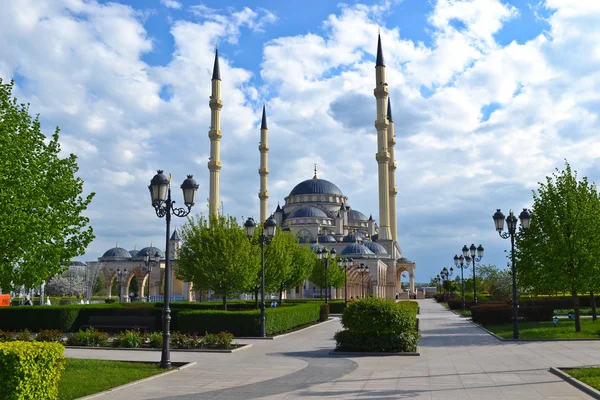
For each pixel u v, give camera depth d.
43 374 11.46
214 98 98.25
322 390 14.76
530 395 13.91
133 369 18.33
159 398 13.70
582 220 32.62
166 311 19.33
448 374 17.61
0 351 10.84
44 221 20.89
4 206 19.64
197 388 15.10
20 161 21.12
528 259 35.03
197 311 33.03
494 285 75.56
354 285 109.75
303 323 42.25
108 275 113.50
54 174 22.70
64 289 109.62
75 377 16.50
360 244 108.44
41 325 37.06
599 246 32.22
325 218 123.50
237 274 38.75
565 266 32.75
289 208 136.62
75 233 23.34
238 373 17.88
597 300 61.84
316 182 138.75
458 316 56.31
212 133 97.31
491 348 25.59
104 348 25.27
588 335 30.12
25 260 21.17
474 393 14.23
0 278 21.45
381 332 23.61
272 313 33.81
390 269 114.62
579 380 15.56
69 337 27.41
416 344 24.59
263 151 123.44
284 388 15.08
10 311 37.41
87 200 23.78
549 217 33.28
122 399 13.58
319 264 69.31
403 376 17.20
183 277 43.22
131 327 33.47
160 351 24.27
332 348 26.11
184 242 43.00
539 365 19.61
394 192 140.88
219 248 38.78
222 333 25.78
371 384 15.71
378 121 107.31
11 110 21.94
